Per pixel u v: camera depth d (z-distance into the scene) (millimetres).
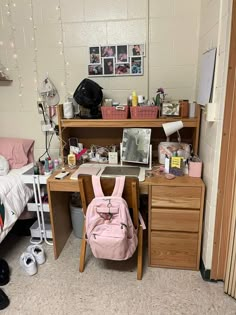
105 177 1628
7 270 1800
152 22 2053
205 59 1743
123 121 1977
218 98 1488
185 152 1966
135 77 2180
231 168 1509
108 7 2074
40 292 1669
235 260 1526
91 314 1502
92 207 1641
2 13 2201
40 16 2170
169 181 1739
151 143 2242
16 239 2273
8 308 1551
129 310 1524
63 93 2309
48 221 2270
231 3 1310
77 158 2170
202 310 1516
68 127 2238
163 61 2117
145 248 2104
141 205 2119
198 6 1979
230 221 1574
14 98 2379
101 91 2070
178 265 1851
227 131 1462
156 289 1679
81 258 1833
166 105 1965
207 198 1707
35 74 2297
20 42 2244
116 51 2141
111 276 1804
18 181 2051
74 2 2102
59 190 1854
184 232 1779
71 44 2188
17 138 2428
